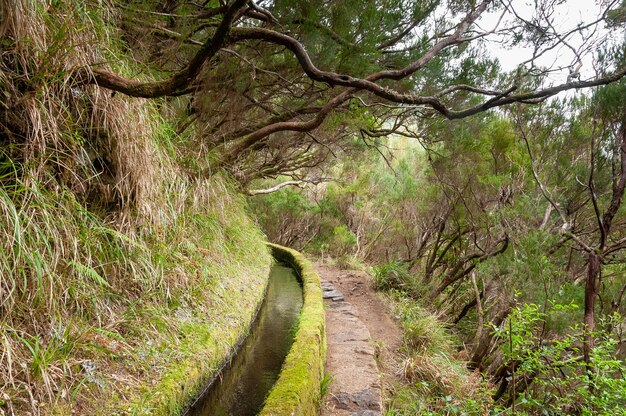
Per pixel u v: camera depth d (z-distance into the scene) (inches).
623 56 168.9
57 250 96.2
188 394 112.0
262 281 230.5
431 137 254.5
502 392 207.2
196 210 171.5
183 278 144.7
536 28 143.2
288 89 167.6
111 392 92.3
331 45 132.6
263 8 136.7
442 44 126.0
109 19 130.5
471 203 289.9
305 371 128.5
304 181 415.8
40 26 103.0
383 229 476.4
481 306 270.2
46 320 93.6
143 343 112.3
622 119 179.9
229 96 145.3
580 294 206.2
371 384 155.4
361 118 209.8
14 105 101.8
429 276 341.7
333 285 332.5
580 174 229.9
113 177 127.7
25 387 77.7
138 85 99.5
